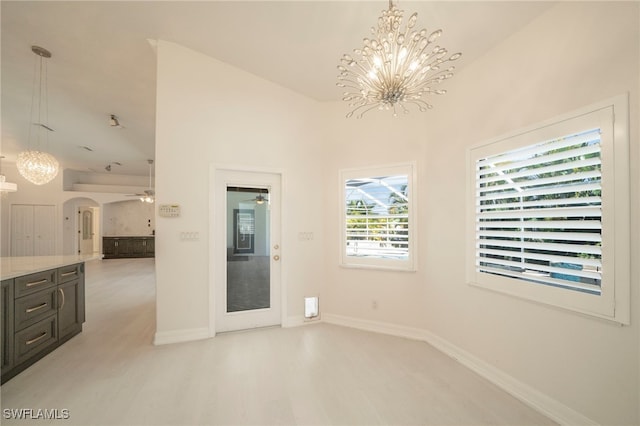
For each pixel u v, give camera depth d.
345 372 2.25
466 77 2.48
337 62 2.84
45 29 2.54
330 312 3.43
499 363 2.12
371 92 1.69
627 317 1.43
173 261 2.80
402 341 2.87
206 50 2.87
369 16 2.21
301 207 3.39
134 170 8.88
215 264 3.00
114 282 5.74
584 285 1.62
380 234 3.16
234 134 3.07
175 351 2.60
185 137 2.87
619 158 1.47
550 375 1.78
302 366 2.34
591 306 1.57
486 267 2.25
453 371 2.29
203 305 2.90
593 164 1.59
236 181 3.14
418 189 2.97
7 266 2.48
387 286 3.11
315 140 3.48
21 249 7.89
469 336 2.40
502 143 2.12
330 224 3.46
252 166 3.14
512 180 2.07
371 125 3.25
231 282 3.13
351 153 3.35
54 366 2.31
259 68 3.06
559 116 1.75
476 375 2.24
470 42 2.22
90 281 5.84
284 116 3.32
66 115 4.52
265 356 2.52
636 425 1.40
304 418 1.72
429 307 2.87
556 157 1.77
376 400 1.90
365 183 3.28
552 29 1.82
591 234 1.59
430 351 2.65
